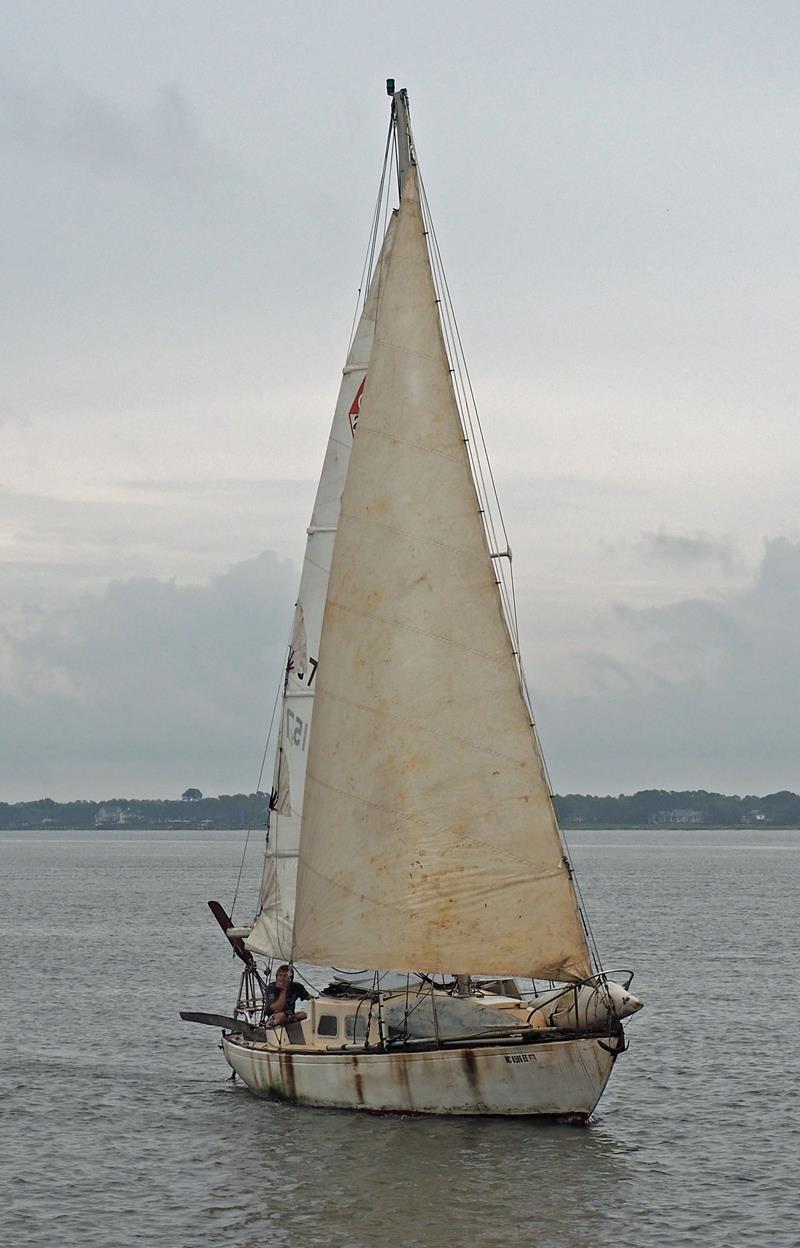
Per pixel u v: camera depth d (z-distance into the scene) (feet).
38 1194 186.50
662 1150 204.03
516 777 204.33
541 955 201.77
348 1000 214.90
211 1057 280.72
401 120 219.20
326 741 213.05
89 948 504.84
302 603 236.22
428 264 215.51
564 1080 199.41
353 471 214.90
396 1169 188.65
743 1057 276.21
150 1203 182.09
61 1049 289.33
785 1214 176.45
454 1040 204.74
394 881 206.69
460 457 211.41
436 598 209.15
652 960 453.58
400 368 214.07
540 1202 178.40
